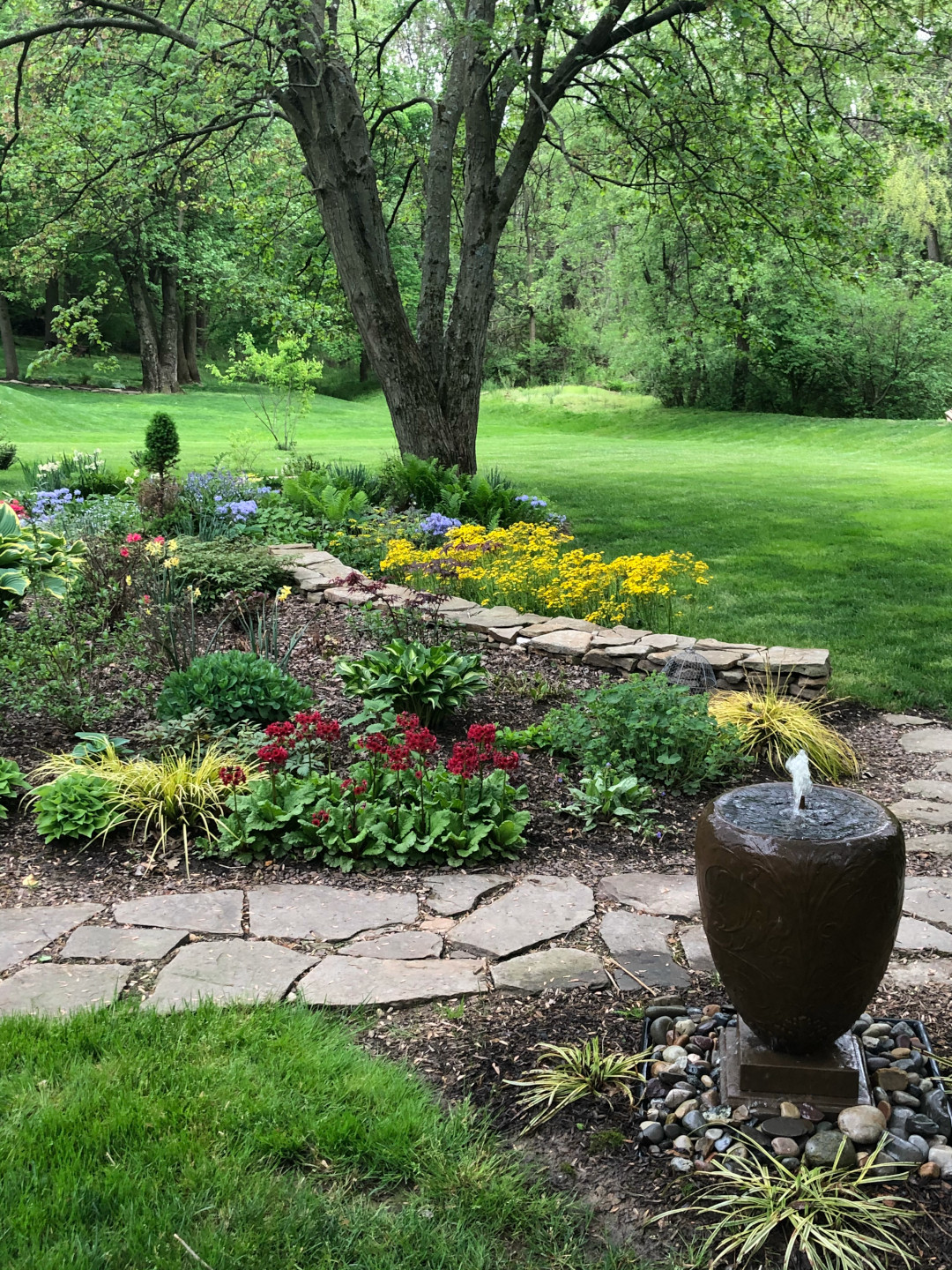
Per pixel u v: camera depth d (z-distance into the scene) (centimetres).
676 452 2706
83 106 1329
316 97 1262
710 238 1511
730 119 1288
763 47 1337
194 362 4897
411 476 1307
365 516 1206
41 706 616
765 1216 243
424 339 1425
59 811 470
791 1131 269
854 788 559
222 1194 247
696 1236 241
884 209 2975
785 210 1395
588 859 464
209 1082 290
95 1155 260
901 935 389
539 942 383
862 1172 255
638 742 553
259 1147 265
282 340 2292
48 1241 231
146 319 4341
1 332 4288
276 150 1664
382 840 455
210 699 589
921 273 3256
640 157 1491
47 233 1536
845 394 3578
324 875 444
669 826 499
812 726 591
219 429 3428
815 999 262
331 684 697
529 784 541
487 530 1172
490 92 1429
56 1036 310
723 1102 282
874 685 723
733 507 1570
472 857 458
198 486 1321
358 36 1338
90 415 3500
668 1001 341
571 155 1523
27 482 1528
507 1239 240
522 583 898
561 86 1378
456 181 1767
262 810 469
